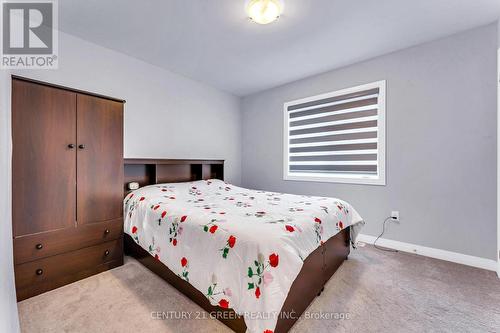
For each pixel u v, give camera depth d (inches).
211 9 70.9
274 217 60.4
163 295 63.0
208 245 53.2
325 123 120.4
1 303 36.0
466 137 82.6
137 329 50.4
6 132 43.6
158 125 113.0
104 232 76.6
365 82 105.2
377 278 73.0
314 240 57.9
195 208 71.1
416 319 54.1
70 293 63.6
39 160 62.4
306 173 128.5
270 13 69.0
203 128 134.9
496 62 77.0
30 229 61.1
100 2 67.4
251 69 115.9
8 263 44.6
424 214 91.4
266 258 43.9
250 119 154.6
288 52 98.2
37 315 54.3
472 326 51.6
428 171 90.3
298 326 51.5
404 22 77.4
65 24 78.6
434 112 88.7
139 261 83.8
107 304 58.9
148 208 77.2
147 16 74.3
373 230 103.7
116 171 80.0
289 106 133.7
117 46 93.7
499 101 73.9
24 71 75.5
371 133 105.8
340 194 113.6
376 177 104.5
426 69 90.1
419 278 72.8
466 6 69.2
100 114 75.6
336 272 76.8
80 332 49.3
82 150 71.3
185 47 94.5
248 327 42.0
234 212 66.0
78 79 87.0
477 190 80.8
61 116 66.6
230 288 46.8
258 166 149.9
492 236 78.2
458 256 84.2
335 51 97.2
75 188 69.9
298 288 52.7
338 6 69.2
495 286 67.8
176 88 120.6
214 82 133.4
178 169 121.5
